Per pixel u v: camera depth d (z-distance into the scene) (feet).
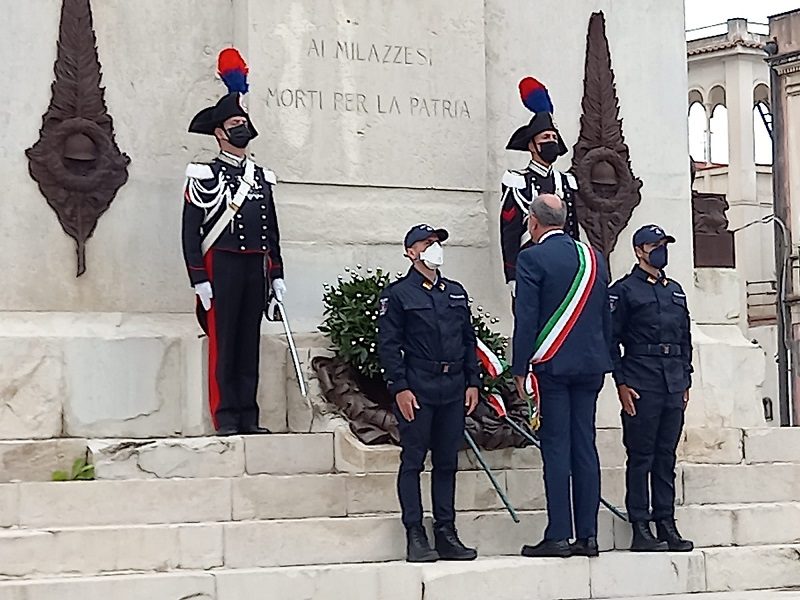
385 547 31.96
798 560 34.50
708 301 46.01
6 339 36.73
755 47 121.08
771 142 104.01
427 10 42.45
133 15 39.45
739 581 33.81
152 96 39.52
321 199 40.83
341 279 40.22
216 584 28.89
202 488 32.12
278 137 40.37
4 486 30.63
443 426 32.14
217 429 35.94
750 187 119.96
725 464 38.88
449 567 30.66
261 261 36.17
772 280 115.24
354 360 37.37
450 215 42.34
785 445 40.57
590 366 32.22
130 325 38.45
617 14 45.29
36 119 38.11
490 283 42.86
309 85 40.83
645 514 34.14
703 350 44.62
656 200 45.34
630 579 32.42
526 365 32.17
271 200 36.63
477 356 33.14
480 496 35.17
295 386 38.06
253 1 40.22
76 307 38.29
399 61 42.01
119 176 38.81
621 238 44.62
